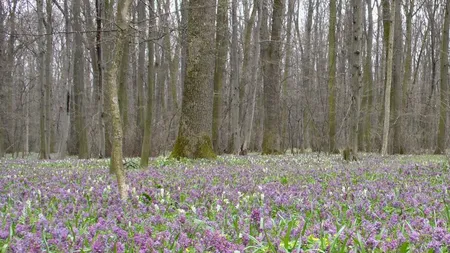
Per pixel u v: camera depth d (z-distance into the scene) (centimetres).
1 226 530
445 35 2916
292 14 3566
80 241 450
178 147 1833
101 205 666
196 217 586
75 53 2811
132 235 506
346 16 3616
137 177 1052
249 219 553
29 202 628
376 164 1598
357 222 577
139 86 2573
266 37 2989
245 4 3266
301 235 461
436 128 3709
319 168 1377
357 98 1812
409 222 550
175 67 3109
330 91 2620
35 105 4816
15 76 4291
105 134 2600
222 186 862
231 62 3055
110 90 730
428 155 2628
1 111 2741
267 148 2533
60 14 3388
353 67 1805
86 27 2384
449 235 432
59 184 940
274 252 411
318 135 3152
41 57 2741
